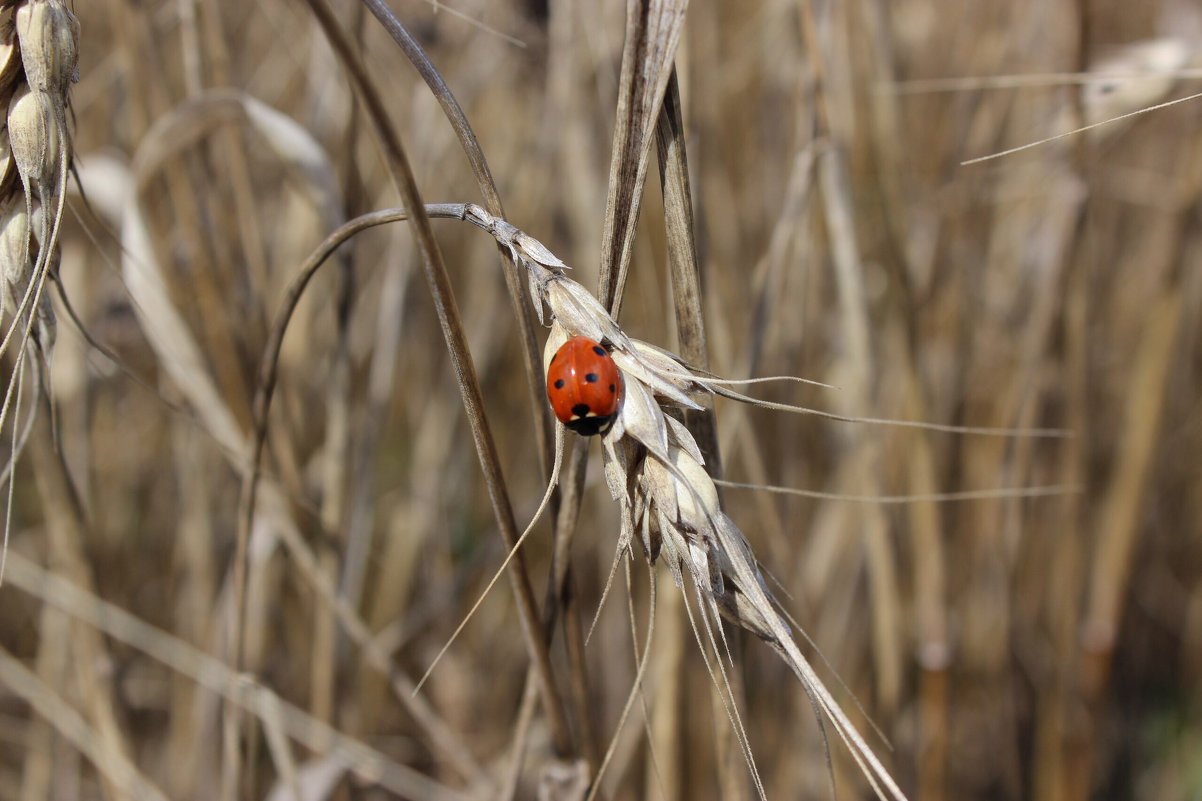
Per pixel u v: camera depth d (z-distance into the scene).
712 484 0.22
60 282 0.23
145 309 0.29
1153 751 0.53
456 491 0.50
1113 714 0.53
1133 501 0.40
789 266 0.36
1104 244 0.51
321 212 0.30
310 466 0.42
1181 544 0.55
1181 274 0.38
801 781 0.40
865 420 0.22
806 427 0.43
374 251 0.47
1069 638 0.40
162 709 0.50
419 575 0.50
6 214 0.22
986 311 0.45
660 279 0.36
